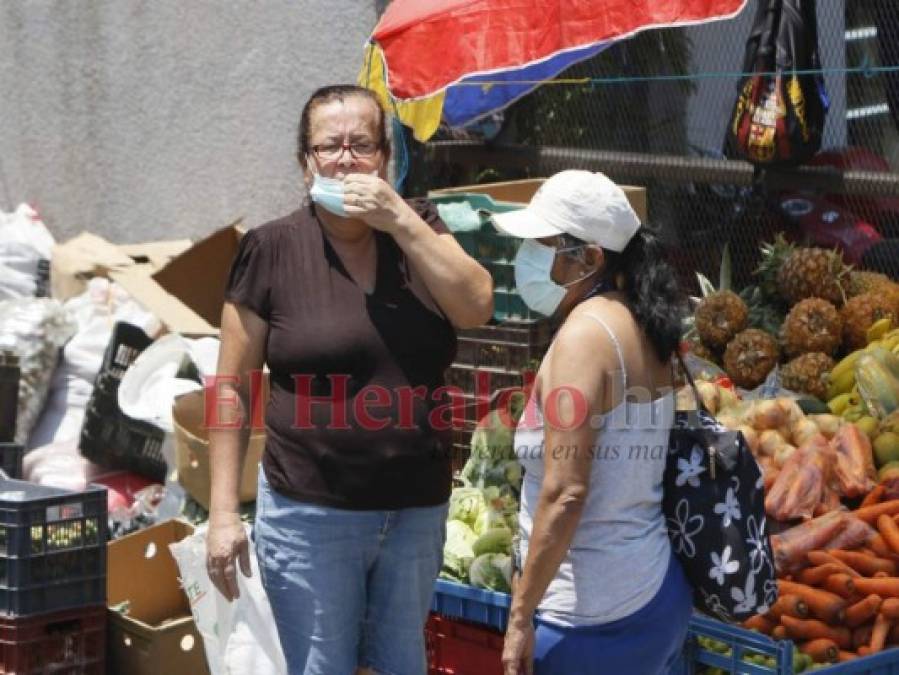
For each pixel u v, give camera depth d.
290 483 4.29
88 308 7.81
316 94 4.41
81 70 9.75
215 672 5.46
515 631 3.94
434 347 4.35
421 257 4.21
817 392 6.56
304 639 4.37
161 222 9.52
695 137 7.78
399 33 6.75
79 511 5.65
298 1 8.58
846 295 6.92
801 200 7.50
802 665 4.99
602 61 8.08
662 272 4.02
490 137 8.38
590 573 3.98
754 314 7.09
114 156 9.69
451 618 5.67
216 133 9.12
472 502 5.86
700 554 4.04
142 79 9.45
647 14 6.36
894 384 6.26
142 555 6.20
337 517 4.27
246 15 8.84
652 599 4.00
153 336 7.30
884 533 5.39
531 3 6.55
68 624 5.67
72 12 9.73
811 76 6.92
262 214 8.99
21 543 5.48
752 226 7.65
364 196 4.17
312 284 4.31
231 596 4.46
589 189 3.99
